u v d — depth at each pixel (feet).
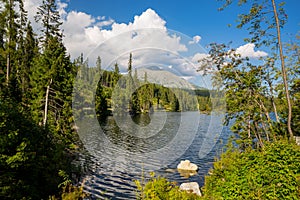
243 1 35.65
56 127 53.67
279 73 38.96
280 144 22.85
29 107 58.44
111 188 36.60
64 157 42.24
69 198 29.94
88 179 39.52
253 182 18.04
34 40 93.71
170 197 16.57
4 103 33.40
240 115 40.81
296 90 40.73
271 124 38.68
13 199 26.40
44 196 30.37
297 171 18.75
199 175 42.70
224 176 22.84
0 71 72.38
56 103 56.75
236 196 17.98
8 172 27.22
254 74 39.86
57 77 57.26
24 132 33.96
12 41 71.26
